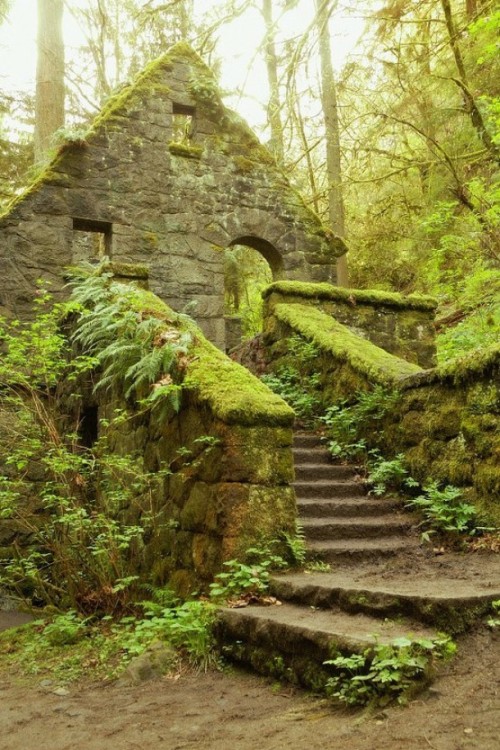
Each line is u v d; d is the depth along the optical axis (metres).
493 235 9.78
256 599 4.10
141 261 10.10
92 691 3.65
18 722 3.27
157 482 5.45
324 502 5.75
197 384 4.95
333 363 7.66
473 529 5.19
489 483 5.29
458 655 3.12
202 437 4.71
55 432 5.87
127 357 5.86
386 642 2.97
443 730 2.52
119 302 6.24
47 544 5.69
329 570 4.59
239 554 4.42
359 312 9.30
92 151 9.99
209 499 4.69
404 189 13.90
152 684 3.62
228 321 10.79
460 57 10.95
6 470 7.62
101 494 6.19
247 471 4.58
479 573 4.20
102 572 5.27
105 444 6.29
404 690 2.80
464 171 11.30
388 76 13.59
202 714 3.10
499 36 10.00
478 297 9.98
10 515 6.30
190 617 3.98
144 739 2.87
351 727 2.67
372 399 6.69
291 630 3.34
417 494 5.99
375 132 13.07
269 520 4.58
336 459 6.90
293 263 11.15
